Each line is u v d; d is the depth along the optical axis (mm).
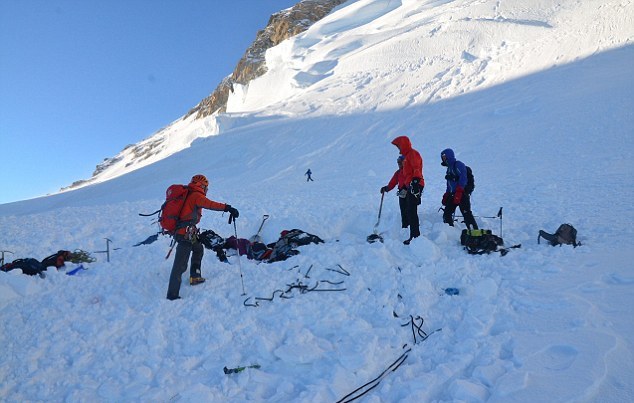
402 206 7824
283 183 27125
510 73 39969
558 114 26906
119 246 8688
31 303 5137
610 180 12023
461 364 3633
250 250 8031
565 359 3457
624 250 5812
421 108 40469
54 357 4188
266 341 4250
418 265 6160
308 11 106500
